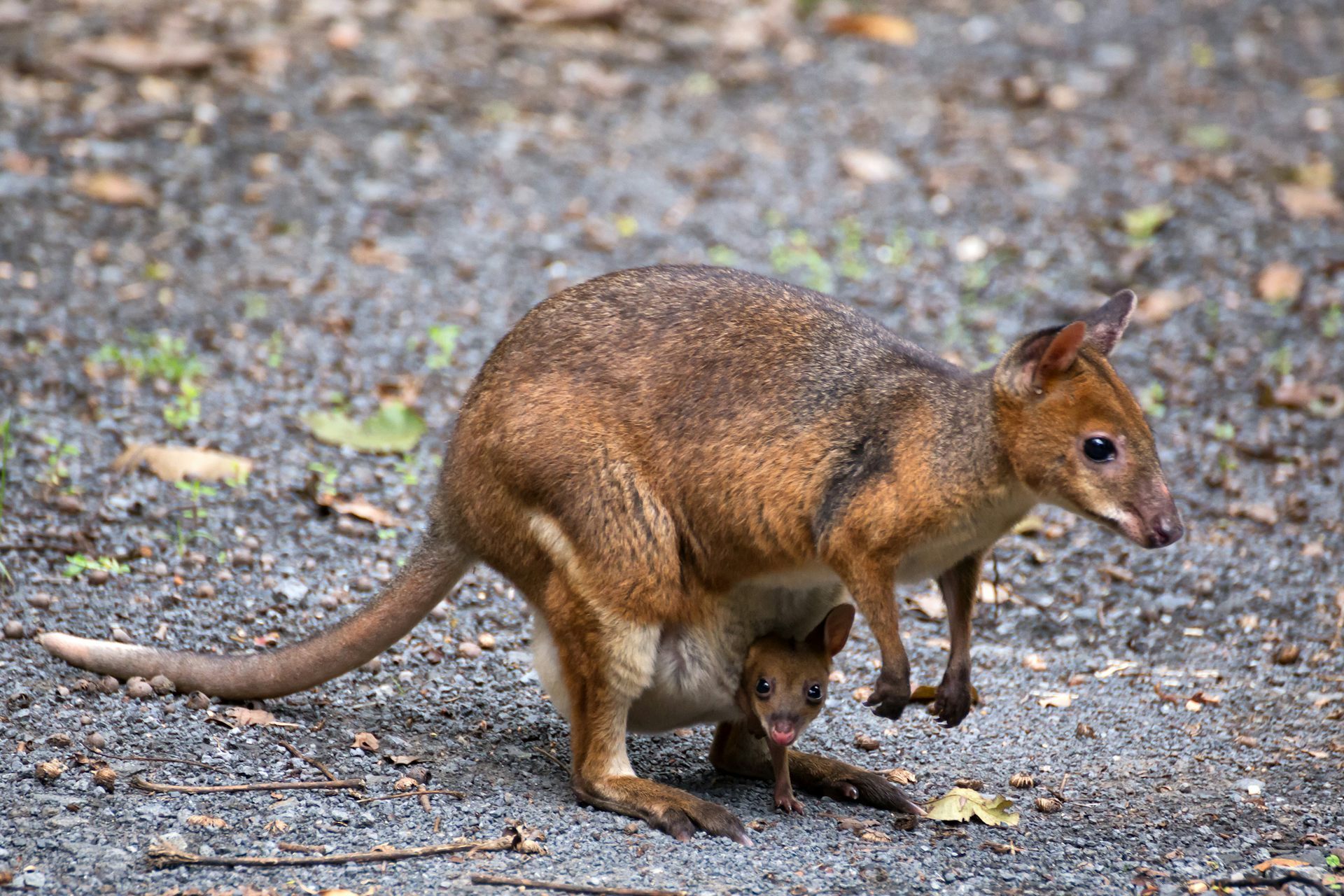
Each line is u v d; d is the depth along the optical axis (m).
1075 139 20.33
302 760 8.43
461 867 7.36
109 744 8.30
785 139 20.08
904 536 8.04
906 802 8.59
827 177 19.12
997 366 7.98
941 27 24.47
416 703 9.56
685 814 8.07
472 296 16.00
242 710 8.96
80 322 14.55
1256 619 11.66
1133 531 7.73
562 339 8.60
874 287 16.73
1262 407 15.00
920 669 10.73
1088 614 11.73
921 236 17.89
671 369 8.45
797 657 8.34
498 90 20.61
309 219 17.05
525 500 8.44
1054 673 10.80
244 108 19.11
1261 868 7.85
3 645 9.37
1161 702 10.37
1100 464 7.77
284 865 7.22
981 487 7.97
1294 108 21.77
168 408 13.23
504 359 8.72
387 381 14.31
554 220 17.64
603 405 8.40
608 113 20.48
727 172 19.05
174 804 7.73
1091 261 17.44
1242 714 10.20
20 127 17.95
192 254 16.14
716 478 8.32
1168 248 17.64
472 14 22.72
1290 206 18.41
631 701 8.44
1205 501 13.46
